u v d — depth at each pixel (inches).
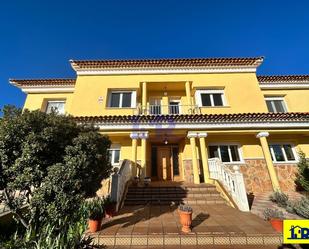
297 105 565.0
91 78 556.4
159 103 586.2
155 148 538.0
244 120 426.6
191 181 461.1
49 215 156.4
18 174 163.2
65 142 182.7
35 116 177.0
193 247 186.9
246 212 275.0
